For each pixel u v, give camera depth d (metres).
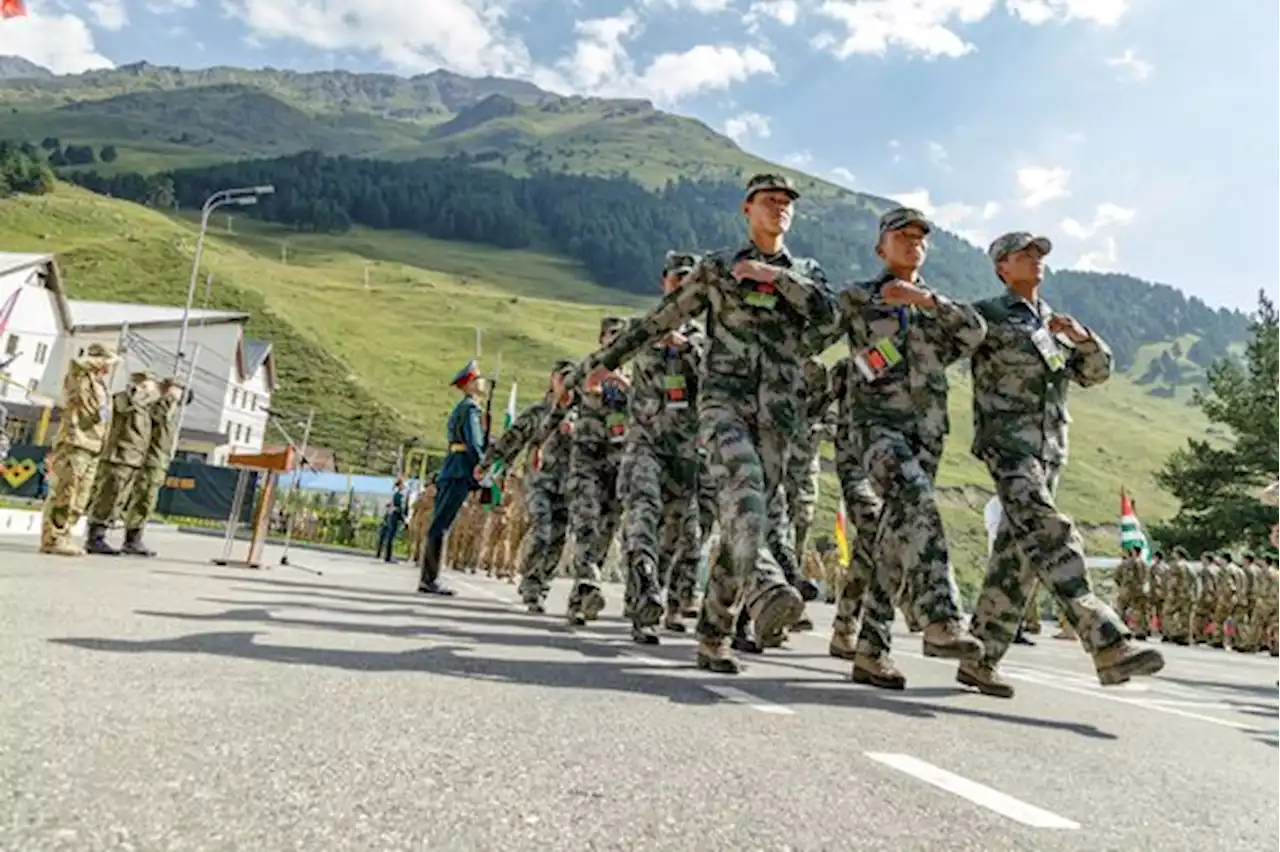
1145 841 2.00
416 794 1.70
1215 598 21.23
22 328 54.16
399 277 185.75
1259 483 39.09
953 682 5.17
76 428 7.43
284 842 1.39
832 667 5.28
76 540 9.91
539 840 1.53
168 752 1.79
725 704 3.28
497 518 15.02
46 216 131.88
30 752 1.68
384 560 20.81
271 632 3.81
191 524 28.17
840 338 4.93
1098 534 102.69
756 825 1.77
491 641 4.60
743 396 4.41
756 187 4.59
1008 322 4.91
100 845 1.29
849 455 5.73
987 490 100.12
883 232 5.05
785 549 6.82
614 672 3.84
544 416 7.77
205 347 66.25
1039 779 2.58
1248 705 5.94
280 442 77.56
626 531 5.82
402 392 98.88
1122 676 4.27
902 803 2.07
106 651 2.83
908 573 4.45
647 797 1.87
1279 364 38.44
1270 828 2.26
